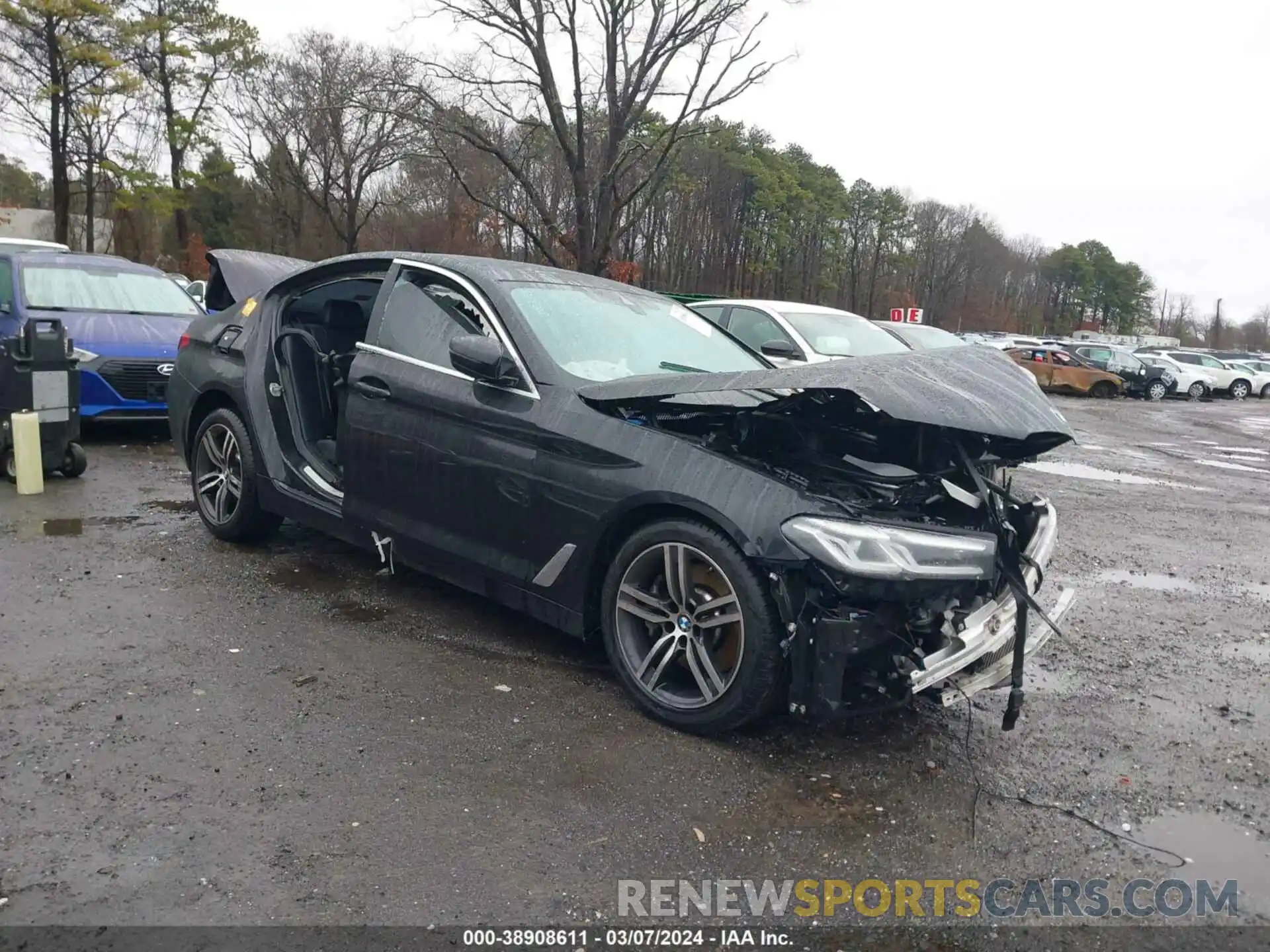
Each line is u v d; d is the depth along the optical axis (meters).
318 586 5.05
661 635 3.73
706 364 4.62
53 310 9.02
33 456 6.79
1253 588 6.27
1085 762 3.57
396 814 2.96
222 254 6.12
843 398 3.61
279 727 3.48
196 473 5.82
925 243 85.25
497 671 4.08
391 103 18.73
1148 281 108.62
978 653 3.30
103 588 4.82
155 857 2.67
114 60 30.91
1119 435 17.72
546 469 3.89
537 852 2.81
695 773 3.31
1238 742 3.81
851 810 3.14
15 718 3.41
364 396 4.62
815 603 3.25
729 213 55.44
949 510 3.67
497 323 4.26
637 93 13.98
